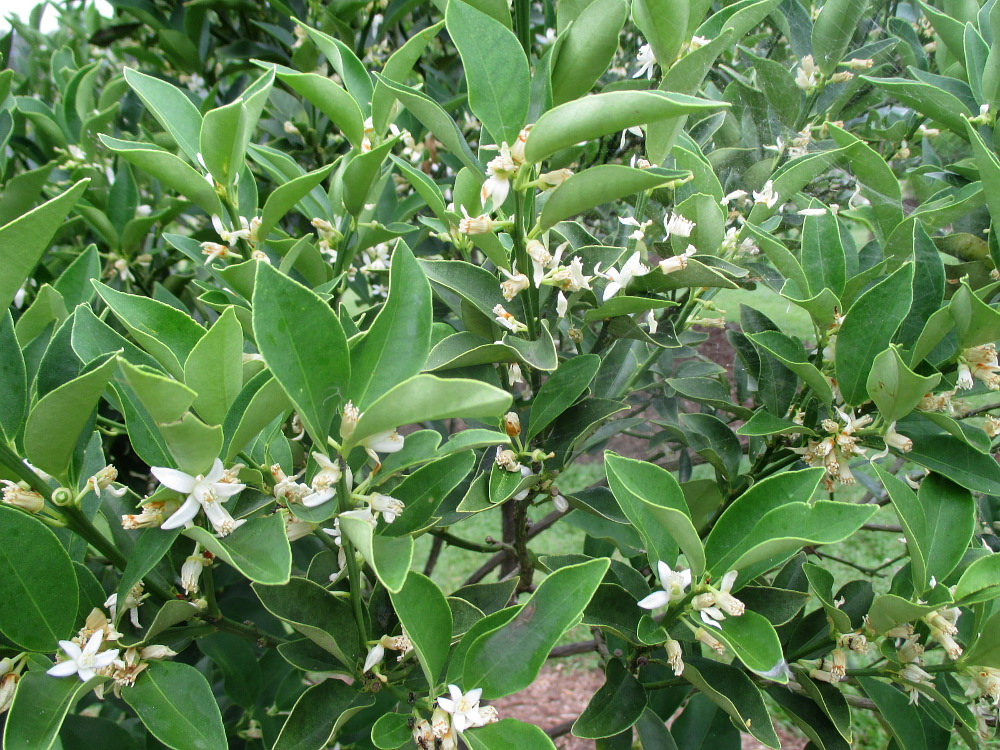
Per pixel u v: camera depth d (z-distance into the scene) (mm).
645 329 412
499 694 284
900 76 535
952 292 445
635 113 264
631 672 387
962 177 458
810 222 409
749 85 519
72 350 312
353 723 439
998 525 436
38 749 266
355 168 414
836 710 359
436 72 750
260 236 395
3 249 261
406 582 289
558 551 1295
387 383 279
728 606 301
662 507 280
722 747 428
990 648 325
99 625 298
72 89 632
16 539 279
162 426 250
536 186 301
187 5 724
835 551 1130
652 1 363
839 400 400
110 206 581
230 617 522
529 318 351
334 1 655
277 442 338
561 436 389
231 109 359
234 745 530
